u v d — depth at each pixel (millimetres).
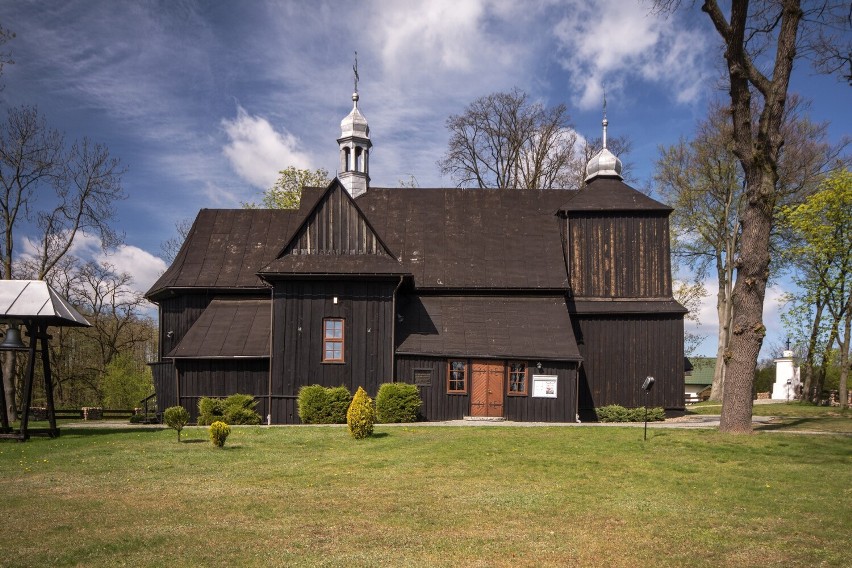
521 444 17750
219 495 12328
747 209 19562
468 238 32406
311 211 27625
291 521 10500
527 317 29156
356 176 36625
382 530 10008
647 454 16219
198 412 27219
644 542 9469
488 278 30484
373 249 27578
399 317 28938
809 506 11430
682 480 13500
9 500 12047
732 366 19797
